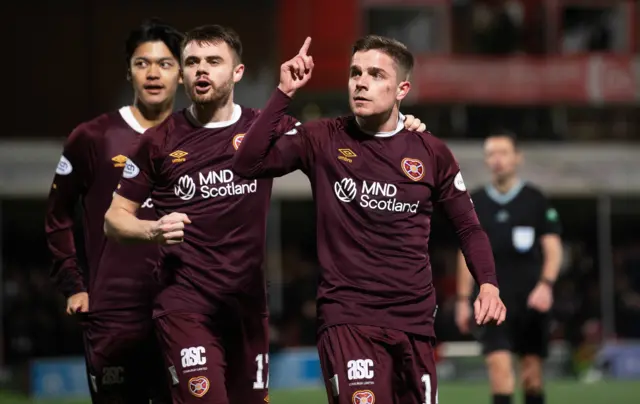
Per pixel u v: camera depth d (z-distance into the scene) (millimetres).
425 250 7609
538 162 29250
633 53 35000
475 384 20984
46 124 31156
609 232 27422
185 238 8133
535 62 33938
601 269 27109
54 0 31234
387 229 7445
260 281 8320
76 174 8977
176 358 7969
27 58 31156
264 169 7414
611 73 34156
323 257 7504
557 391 19141
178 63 9047
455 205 7754
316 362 21734
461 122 34000
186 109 8305
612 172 28547
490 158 12648
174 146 8109
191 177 8094
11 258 27281
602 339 26047
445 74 33406
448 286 26359
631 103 34250
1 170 26844
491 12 34406
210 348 8008
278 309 25828
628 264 28219
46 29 31203
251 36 31828
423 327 7512
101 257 8867
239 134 8180
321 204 7516
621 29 35094
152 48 8945
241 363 8391
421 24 34125
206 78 8008
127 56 9148
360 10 33500
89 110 31328
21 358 24312
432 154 7664
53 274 9156
